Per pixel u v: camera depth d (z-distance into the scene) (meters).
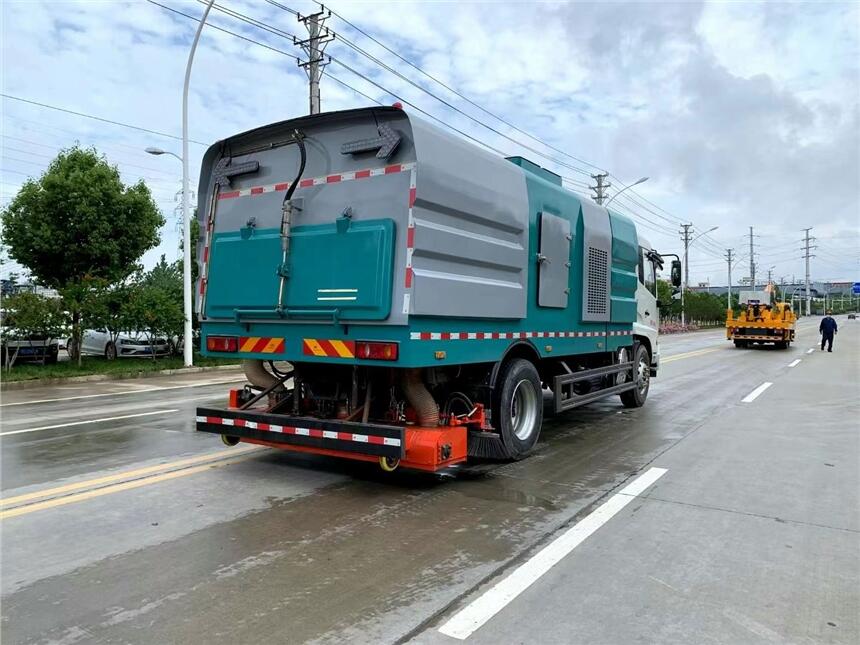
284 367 6.68
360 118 5.53
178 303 19.48
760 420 9.60
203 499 5.33
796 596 3.61
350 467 6.47
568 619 3.31
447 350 5.55
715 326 76.44
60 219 17.94
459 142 5.73
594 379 9.25
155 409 10.55
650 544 4.39
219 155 6.66
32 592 3.57
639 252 10.87
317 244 5.63
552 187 7.47
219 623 3.23
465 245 5.71
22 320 15.63
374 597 3.53
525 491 5.69
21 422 9.14
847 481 6.09
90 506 5.11
